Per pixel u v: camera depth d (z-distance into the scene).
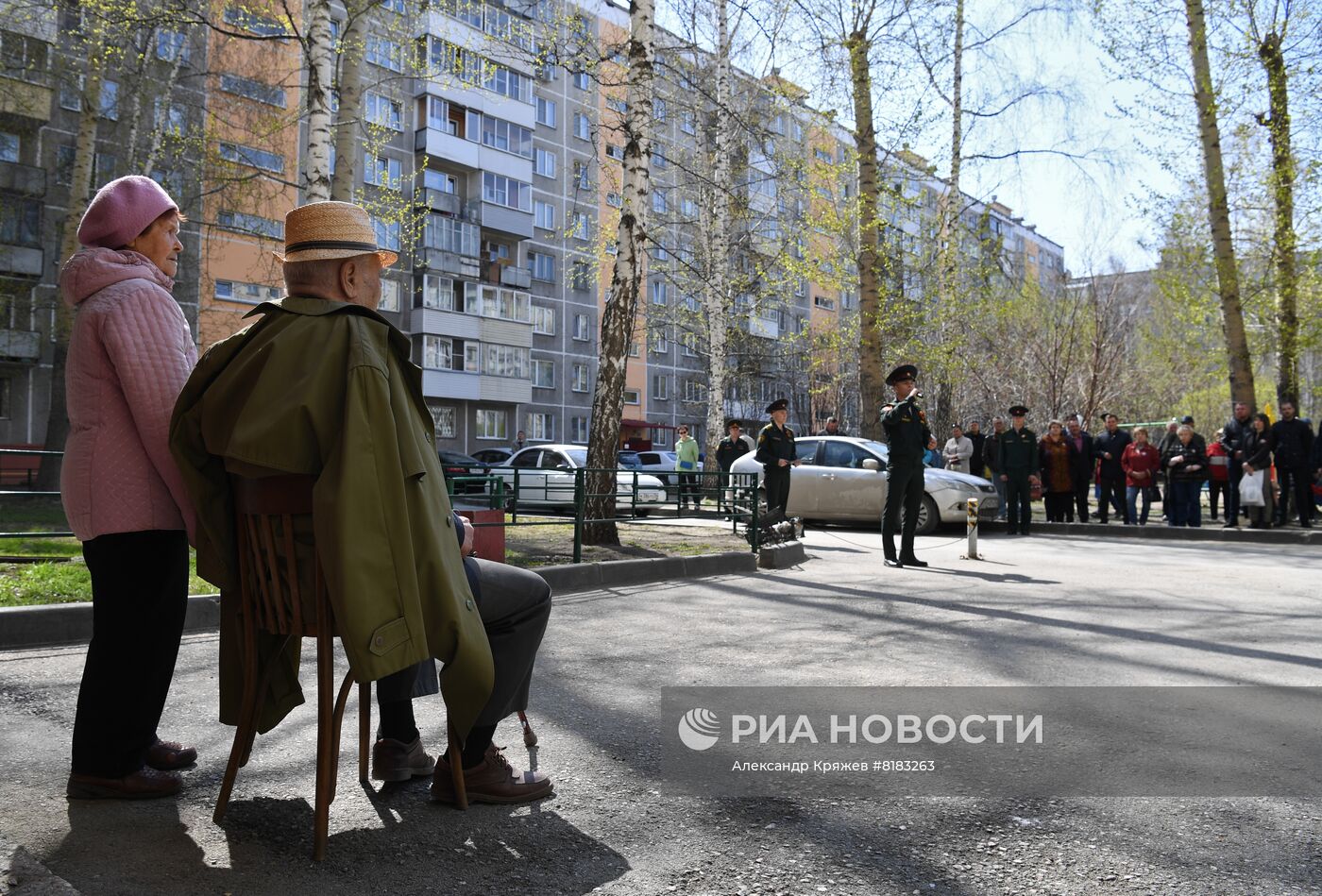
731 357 37.06
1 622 5.31
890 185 20.08
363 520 2.31
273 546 2.50
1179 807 2.97
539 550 9.80
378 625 2.30
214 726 3.76
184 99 22.42
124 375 2.76
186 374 2.85
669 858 2.54
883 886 2.38
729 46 19.44
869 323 18.88
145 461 2.86
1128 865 2.52
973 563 10.85
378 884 2.34
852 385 40.47
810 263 19.88
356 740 3.59
